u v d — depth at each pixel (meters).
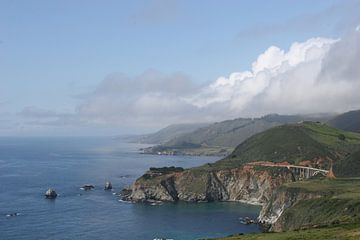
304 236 144.38
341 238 131.88
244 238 157.00
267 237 151.38
